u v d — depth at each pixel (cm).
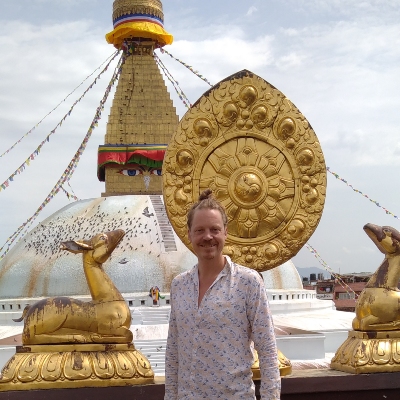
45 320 382
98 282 397
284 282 1091
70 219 1094
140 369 383
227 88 432
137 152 1217
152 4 1280
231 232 431
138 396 374
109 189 1229
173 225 428
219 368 277
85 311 387
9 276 1044
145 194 1220
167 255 1003
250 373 282
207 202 290
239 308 282
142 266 982
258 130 433
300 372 409
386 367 399
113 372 376
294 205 434
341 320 977
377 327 410
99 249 402
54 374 368
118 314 391
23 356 377
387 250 423
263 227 433
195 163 430
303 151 434
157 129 1251
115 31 1272
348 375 396
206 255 287
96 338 386
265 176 433
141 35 1270
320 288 2661
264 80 435
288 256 435
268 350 279
